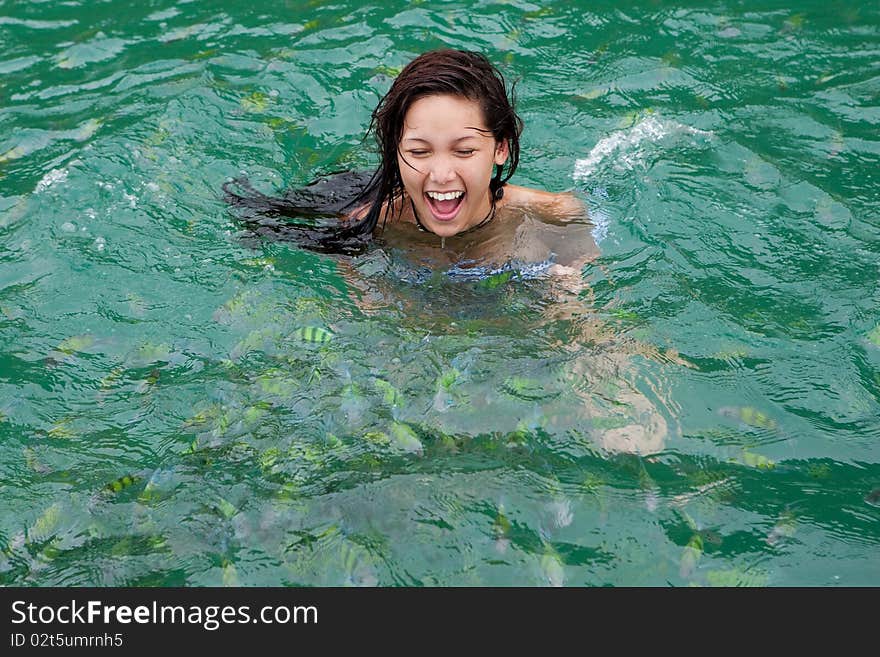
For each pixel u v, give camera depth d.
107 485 3.42
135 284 4.33
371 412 3.58
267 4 6.61
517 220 4.28
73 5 6.69
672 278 4.18
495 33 6.15
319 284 4.23
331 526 3.21
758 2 6.38
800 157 5.00
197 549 3.19
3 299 4.29
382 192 4.07
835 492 3.25
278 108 5.54
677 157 5.01
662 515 3.19
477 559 3.10
